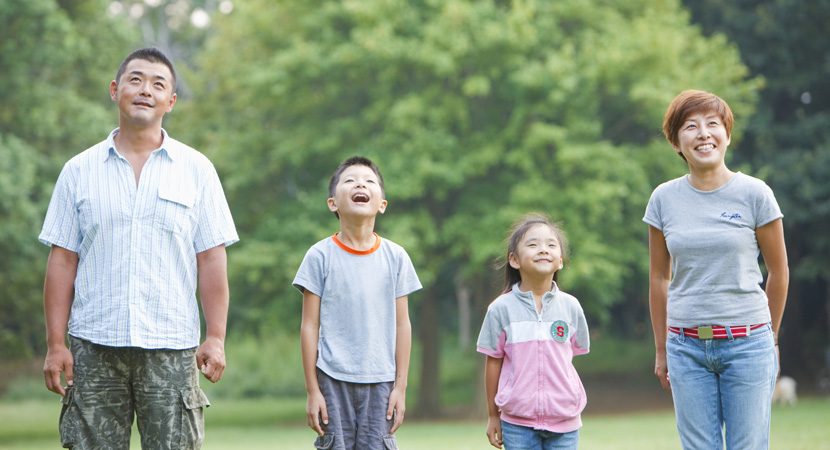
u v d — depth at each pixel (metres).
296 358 37.00
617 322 43.50
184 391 5.19
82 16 24.31
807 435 13.05
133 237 5.14
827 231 27.92
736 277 5.54
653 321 6.13
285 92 25.02
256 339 38.81
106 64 24.47
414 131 23.28
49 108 21.89
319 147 23.95
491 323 5.98
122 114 5.29
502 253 6.43
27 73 24.00
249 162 26.00
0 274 20.42
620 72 23.25
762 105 29.30
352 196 5.66
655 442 13.71
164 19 45.25
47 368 5.08
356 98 26.06
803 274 28.44
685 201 5.75
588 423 20.45
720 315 5.53
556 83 22.77
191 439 5.19
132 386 5.16
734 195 5.61
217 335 5.36
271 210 26.75
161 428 5.11
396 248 5.88
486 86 22.62
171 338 5.16
